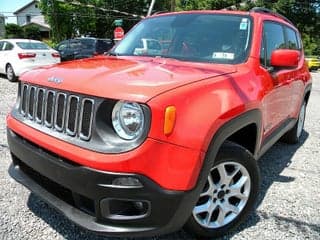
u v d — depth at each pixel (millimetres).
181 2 41094
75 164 2650
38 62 12812
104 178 2500
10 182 4145
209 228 3133
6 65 13031
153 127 2480
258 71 3682
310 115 8703
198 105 2693
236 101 3006
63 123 2822
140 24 4668
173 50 3949
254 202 3365
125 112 2539
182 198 2596
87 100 2662
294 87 4965
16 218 3416
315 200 4023
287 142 6051
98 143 2582
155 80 2766
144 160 2480
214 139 2744
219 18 4141
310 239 3281
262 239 3250
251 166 3240
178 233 3262
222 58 3703
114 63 3434
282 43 4699
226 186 3164
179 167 2562
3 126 6457
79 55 18266
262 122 3574
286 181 4508
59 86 2863
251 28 3936
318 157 5477
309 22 36969
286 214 3697
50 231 3238
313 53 38031
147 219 2598
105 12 48000
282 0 35250
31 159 3004
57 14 45062
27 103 3264
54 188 2965
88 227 2625
